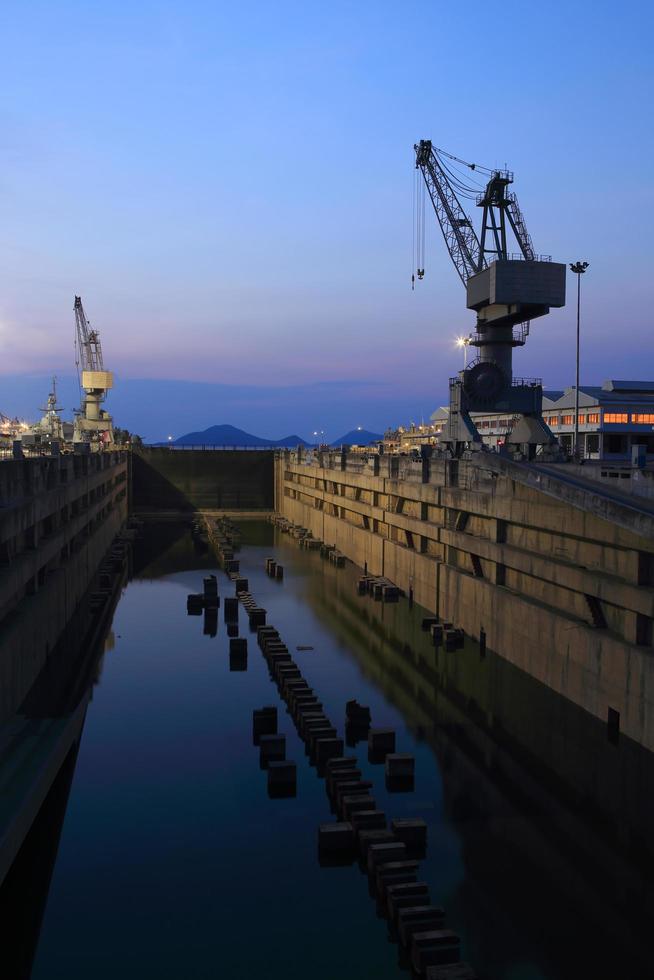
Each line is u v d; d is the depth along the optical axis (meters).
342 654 60.28
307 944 26.22
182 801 36.28
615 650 40.72
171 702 49.47
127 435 181.50
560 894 28.97
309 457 140.12
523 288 70.12
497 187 79.75
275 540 126.31
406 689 52.06
